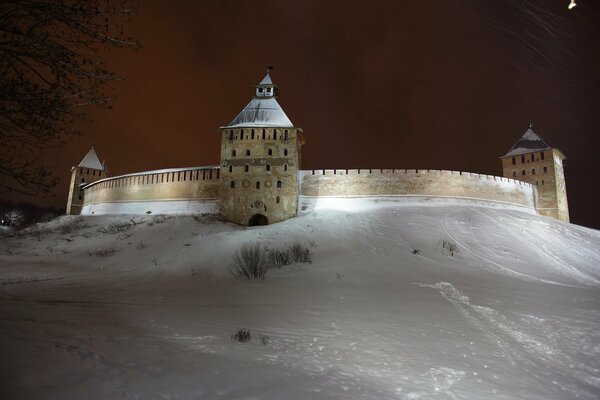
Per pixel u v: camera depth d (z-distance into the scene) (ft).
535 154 147.74
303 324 31.99
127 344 21.49
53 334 21.21
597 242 96.22
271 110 122.62
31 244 112.88
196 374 17.52
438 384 19.57
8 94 17.52
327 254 77.10
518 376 21.36
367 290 50.26
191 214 124.06
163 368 17.78
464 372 21.50
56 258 95.76
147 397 14.21
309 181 122.62
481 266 69.46
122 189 143.74
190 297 47.01
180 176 132.46
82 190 171.12
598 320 33.71
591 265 79.00
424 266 67.10
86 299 43.27
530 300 43.50
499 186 130.31
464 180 124.98
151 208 133.59
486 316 35.19
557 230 102.42
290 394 16.52
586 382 21.01
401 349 25.29
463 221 99.45
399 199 120.06
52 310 32.27
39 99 18.26
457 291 48.65
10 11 16.93
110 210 144.46
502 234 91.50
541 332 30.17
